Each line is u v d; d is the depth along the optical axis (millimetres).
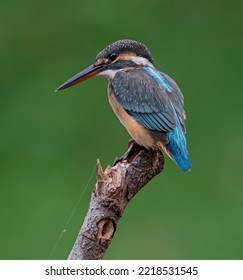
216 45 13961
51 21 14164
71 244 11797
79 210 12188
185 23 14102
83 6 14234
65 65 13828
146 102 7977
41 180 12500
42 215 12031
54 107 13297
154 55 13789
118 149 12852
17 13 14266
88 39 14023
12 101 13453
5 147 12898
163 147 7777
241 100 13391
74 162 12781
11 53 13938
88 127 13094
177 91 8195
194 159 12812
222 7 14273
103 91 13344
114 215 6492
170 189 12156
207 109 13320
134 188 6758
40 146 12875
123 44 8539
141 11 14141
